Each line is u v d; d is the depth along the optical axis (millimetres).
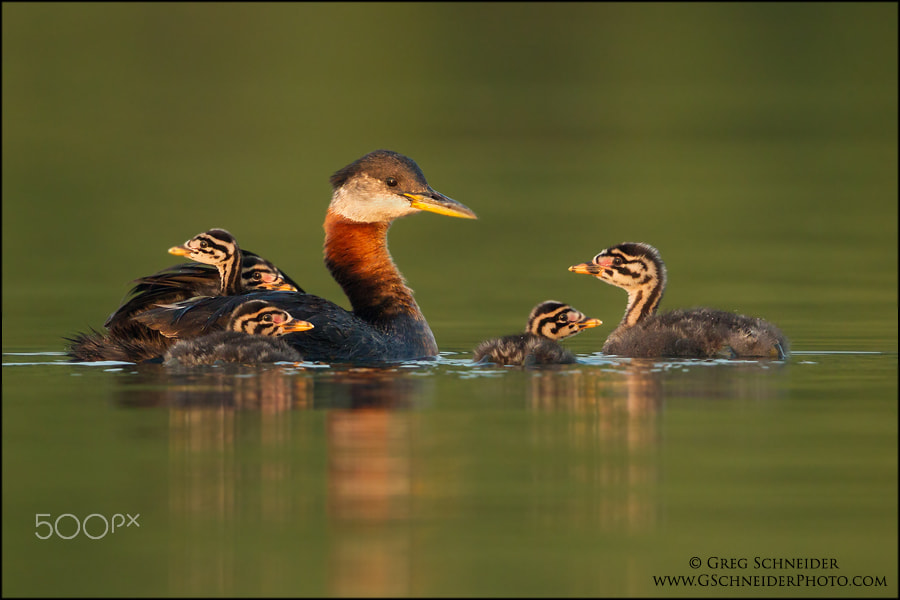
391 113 54844
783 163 43969
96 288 24859
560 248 30156
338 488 10555
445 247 30562
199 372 14680
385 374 14805
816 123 52469
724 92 60062
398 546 9508
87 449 11562
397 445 11750
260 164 43594
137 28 65875
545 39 70875
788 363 15797
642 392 13797
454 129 51781
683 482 10820
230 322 15367
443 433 12109
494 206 36062
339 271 16766
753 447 11734
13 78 57156
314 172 42094
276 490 10523
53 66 59875
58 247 29859
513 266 28000
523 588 8828
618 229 32344
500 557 9305
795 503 10359
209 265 16828
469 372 14922
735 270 26828
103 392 13578
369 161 16719
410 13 73125
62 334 19531
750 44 70000
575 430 12266
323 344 15578
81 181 39250
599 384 14234
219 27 67688
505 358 15656
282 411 12828
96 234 31422
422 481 10797
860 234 31766
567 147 48156
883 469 11141
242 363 14859
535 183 40375
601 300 23938
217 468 11055
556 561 9258
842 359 16234
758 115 54406
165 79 60219
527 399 13445
